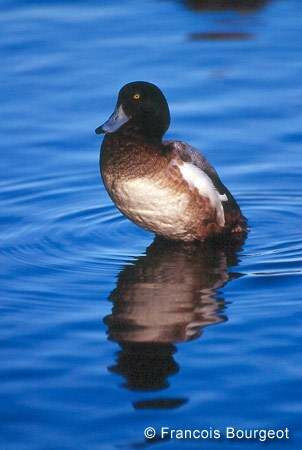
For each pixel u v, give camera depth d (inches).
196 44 733.3
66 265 440.1
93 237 474.3
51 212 503.2
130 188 443.5
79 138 589.3
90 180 540.7
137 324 379.6
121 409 322.0
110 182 449.4
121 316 386.6
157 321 382.0
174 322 380.2
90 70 684.7
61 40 741.3
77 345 364.5
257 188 530.6
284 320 380.2
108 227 486.6
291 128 597.3
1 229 482.3
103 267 438.0
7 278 426.6
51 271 433.7
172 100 636.1
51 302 401.7
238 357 352.5
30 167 554.9
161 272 430.6
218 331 372.2
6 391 333.4
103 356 355.3
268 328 374.0
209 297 403.2
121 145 444.1
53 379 340.5
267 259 444.1
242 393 329.4
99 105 630.5
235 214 469.7
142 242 468.1
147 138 443.5
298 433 308.0
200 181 447.8
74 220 494.0
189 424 313.7
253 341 363.9
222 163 558.6
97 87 657.0
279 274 425.4
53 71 684.1
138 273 430.0
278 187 531.2
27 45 731.4
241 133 592.4
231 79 669.3
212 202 452.4
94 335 371.6
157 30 763.4
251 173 547.2
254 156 565.6
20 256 450.9
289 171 547.5
